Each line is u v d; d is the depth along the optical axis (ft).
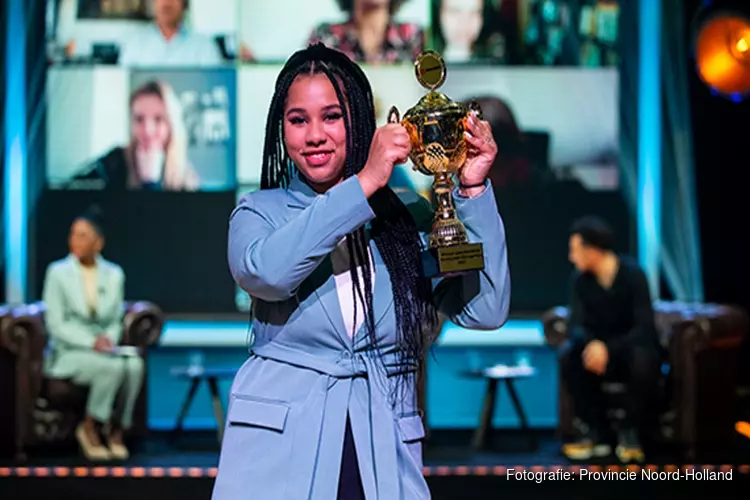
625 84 30.63
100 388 25.13
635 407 24.94
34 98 30.04
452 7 30.25
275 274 8.13
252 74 30.32
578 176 30.58
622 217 30.66
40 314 26.02
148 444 27.35
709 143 30.60
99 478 23.54
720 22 27.50
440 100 8.87
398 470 8.49
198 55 30.27
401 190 9.37
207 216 30.35
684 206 30.68
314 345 8.62
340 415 8.45
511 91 30.45
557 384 28.27
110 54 30.17
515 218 30.48
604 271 25.30
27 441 25.31
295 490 8.27
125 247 30.22
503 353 30.12
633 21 30.63
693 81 30.48
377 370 8.62
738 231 30.66
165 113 30.25
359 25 30.14
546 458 25.58
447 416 30.14
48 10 30.07
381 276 8.72
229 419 8.56
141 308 27.12
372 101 8.98
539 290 30.45
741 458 25.44
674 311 27.86
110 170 30.22
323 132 8.64
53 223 30.12
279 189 9.07
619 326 25.30
